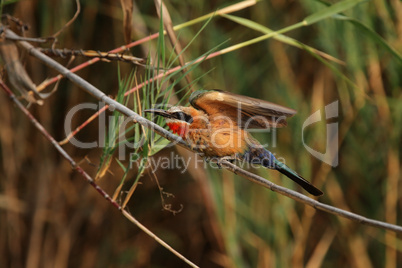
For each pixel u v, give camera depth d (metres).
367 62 8.72
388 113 9.07
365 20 8.48
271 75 9.23
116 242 10.40
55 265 9.88
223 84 8.66
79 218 10.05
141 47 8.71
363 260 9.88
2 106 9.33
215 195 8.66
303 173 8.88
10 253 9.95
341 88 8.99
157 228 10.45
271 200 9.09
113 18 8.94
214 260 10.09
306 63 9.29
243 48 9.20
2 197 9.59
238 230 9.05
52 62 5.16
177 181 10.20
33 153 9.84
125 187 10.12
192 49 8.47
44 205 9.86
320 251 9.84
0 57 5.75
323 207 4.57
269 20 9.23
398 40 8.65
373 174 9.66
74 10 8.78
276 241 9.16
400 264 10.42
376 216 9.80
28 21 8.41
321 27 8.54
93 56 5.66
